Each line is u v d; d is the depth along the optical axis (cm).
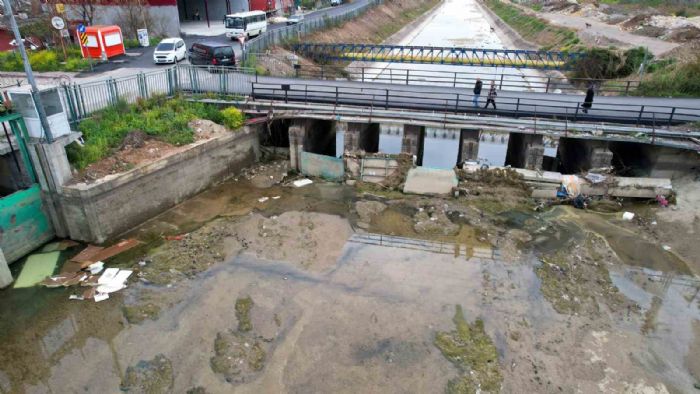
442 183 2306
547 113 2408
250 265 1727
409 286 1622
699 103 2691
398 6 10512
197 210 2138
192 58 3412
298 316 1471
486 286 1625
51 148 1725
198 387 1218
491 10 12912
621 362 1308
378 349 1345
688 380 1255
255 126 2612
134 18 4594
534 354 1331
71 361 1309
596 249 1847
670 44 4922
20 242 1766
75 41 4272
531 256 1805
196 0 6406
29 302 1536
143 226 1992
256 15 4841
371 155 2414
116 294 1564
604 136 2241
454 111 2464
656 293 1605
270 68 3647
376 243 1894
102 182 1808
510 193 2247
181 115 2391
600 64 4206
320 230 1983
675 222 2011
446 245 1883
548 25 7200
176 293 1572
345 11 7581
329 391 1208
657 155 2277
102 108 2220
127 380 1243
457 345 1361
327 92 2519
